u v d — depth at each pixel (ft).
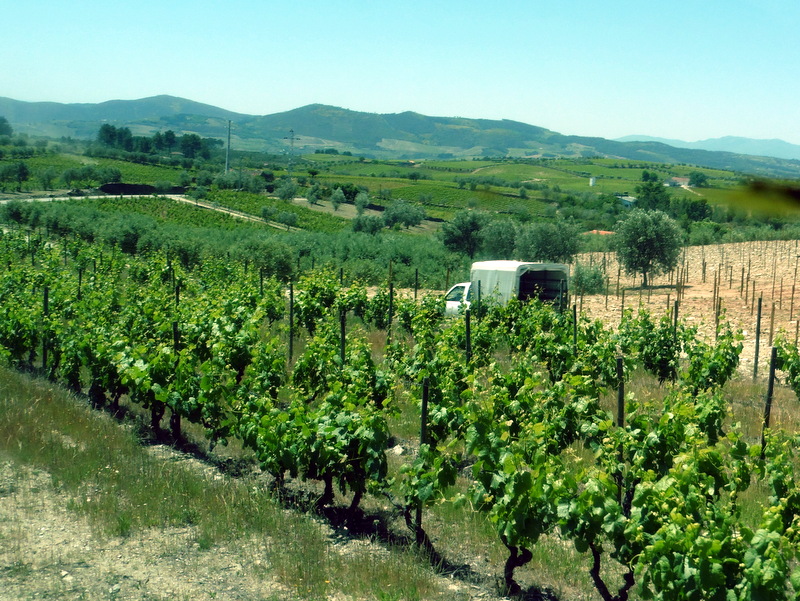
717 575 15.66
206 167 547.08
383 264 138.92
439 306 65.46
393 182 542.57
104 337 41.78
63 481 27.86
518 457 21.04
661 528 17.22
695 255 140.15
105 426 35.04
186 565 22.13
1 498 26.08
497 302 65.31
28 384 40.86
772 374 34.78
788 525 22.03
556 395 30.71
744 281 105.29
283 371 36.45
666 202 281.33
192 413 33.86
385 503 28.73
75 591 20.12
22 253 125.18
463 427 30.22
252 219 292.20
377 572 21.76
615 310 84.64
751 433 37.11
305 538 24.08
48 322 46.32
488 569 23.15
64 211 204.74
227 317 45.88
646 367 50.01
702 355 44.78
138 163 529.45
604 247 164.55
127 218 209.97
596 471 20.06
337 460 25.89
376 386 34.91
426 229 309.01
